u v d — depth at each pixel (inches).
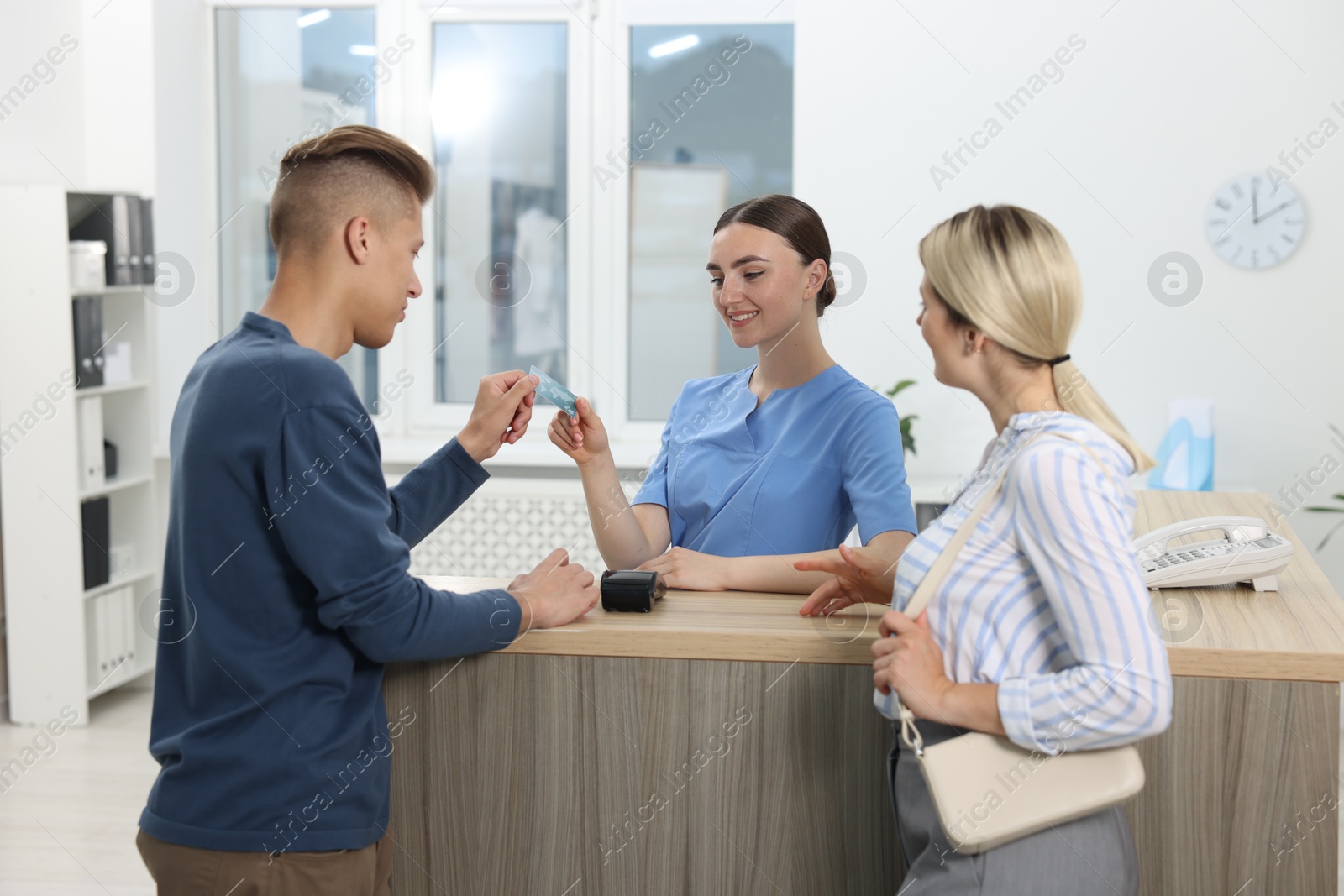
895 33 143.3
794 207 67.0
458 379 165.5
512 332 164.1
